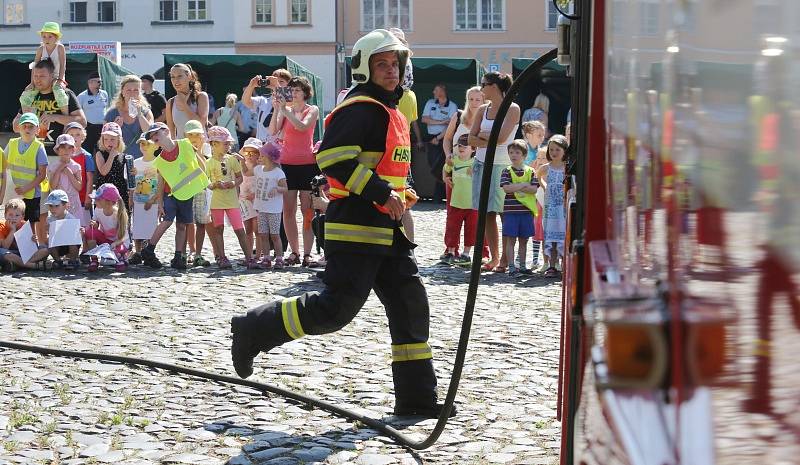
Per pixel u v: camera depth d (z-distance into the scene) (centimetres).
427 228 1528
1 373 593
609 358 114
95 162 1138
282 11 4150
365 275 479
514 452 440
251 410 512
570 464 258
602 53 229
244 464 424
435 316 783
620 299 131
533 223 1026
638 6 162
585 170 260
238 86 2538
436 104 2019
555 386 558
